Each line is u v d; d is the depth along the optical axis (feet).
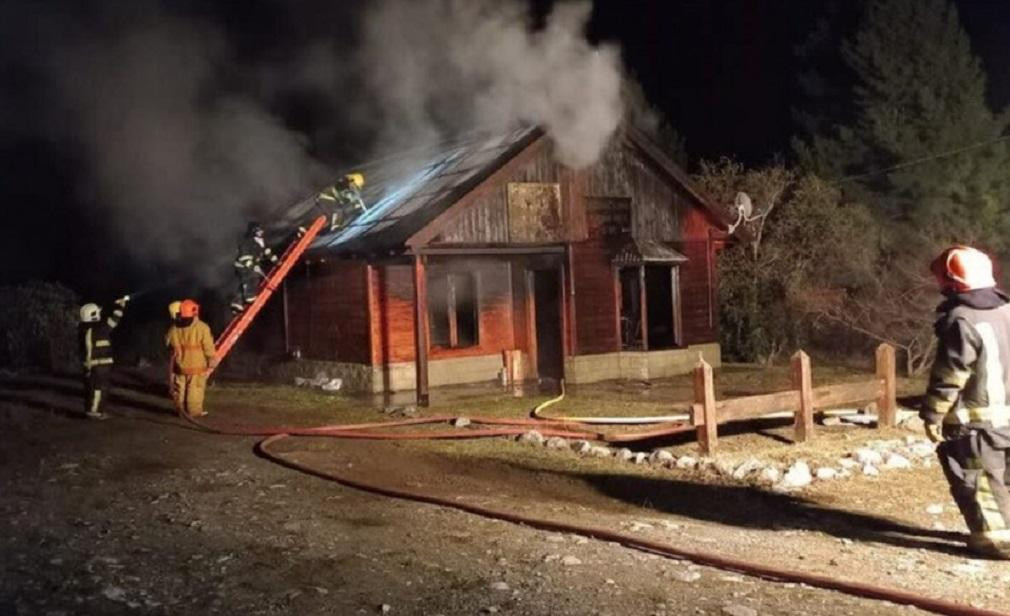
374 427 43.50
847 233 71.92
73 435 41.16
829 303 71.72
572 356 61.87
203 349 47.09
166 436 41.04
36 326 73.72
